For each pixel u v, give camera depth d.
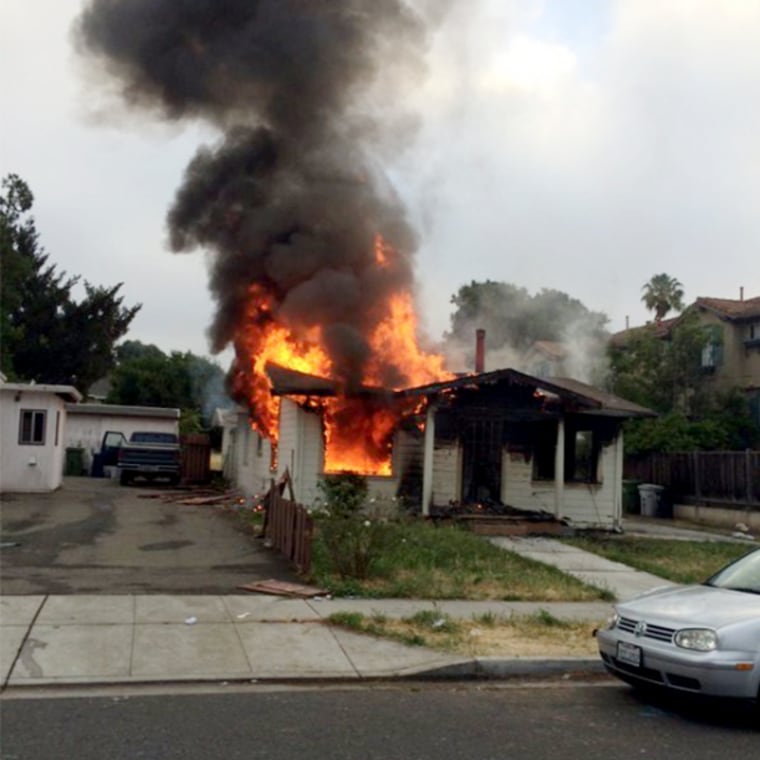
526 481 20.55
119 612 9.53
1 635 8.52
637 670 7.02
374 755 5.75
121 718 6.45
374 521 14.85
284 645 8.59
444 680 8.00
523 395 19.50
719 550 16.78
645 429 26.70
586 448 21.14
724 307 33.31
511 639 9.08
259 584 11.20
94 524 17.16
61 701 6.89
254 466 24.88
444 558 13.71
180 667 7.82
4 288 38.56
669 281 49.19
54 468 24.84
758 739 6.36
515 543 16.84
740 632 6.64
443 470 20.17
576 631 9.52
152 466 28.75
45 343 43.38
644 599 7.61
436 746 5.98
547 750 5.98
